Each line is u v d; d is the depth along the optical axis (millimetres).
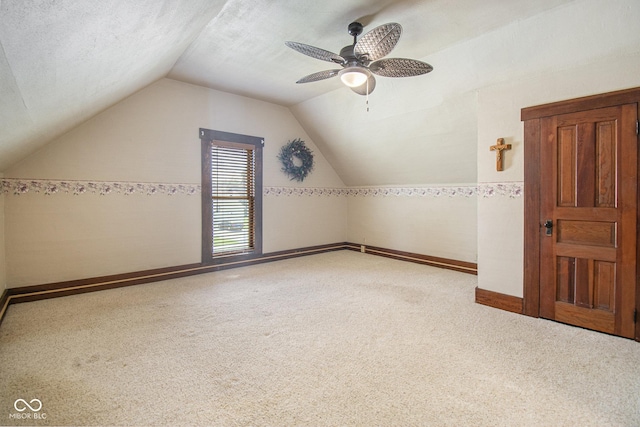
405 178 5129
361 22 2629
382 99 4043
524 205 2836
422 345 2285
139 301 3203
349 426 1494
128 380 1851
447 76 3344
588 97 2480
